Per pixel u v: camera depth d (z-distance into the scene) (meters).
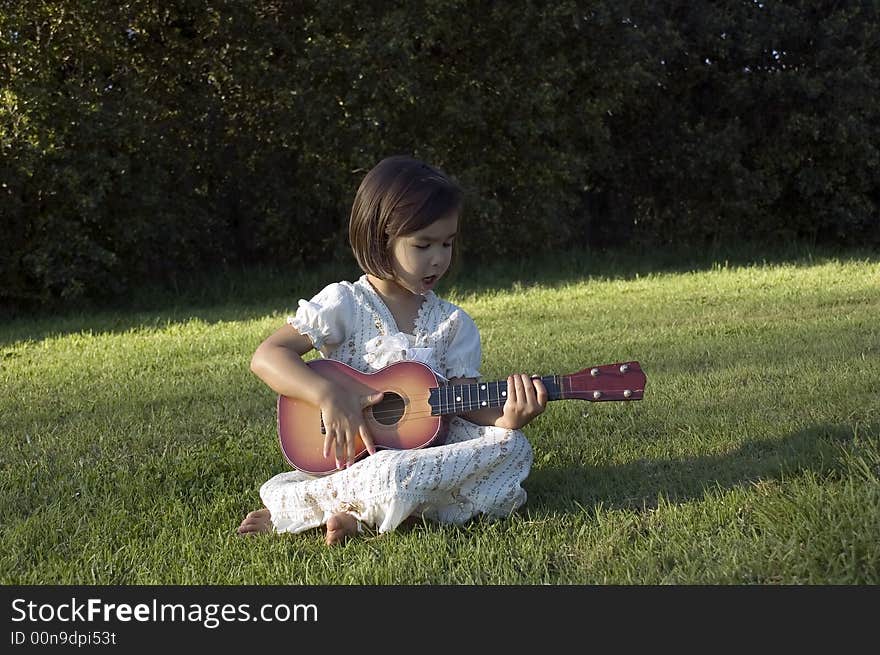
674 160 12.86
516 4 11.06
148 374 5.37
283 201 11.24
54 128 9.38
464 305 8.47
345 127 10.77
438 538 2.43
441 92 11.14
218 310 9.38
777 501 2.48
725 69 13.22
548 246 12.01
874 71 12.78
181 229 10.62
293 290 10.80
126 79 10.18
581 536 2.43
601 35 11.53
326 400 2.58
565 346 5.62
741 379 4.32
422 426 2.63
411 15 10.38
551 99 11.20
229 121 11.19
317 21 10.61
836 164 13.00
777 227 13.41
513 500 2.62
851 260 11.21
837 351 4.86
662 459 3.11
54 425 4.09
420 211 2.58
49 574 2.35
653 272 11.23
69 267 9.54
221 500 2.89
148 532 2.66
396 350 2.74
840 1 12.88
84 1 9.53
